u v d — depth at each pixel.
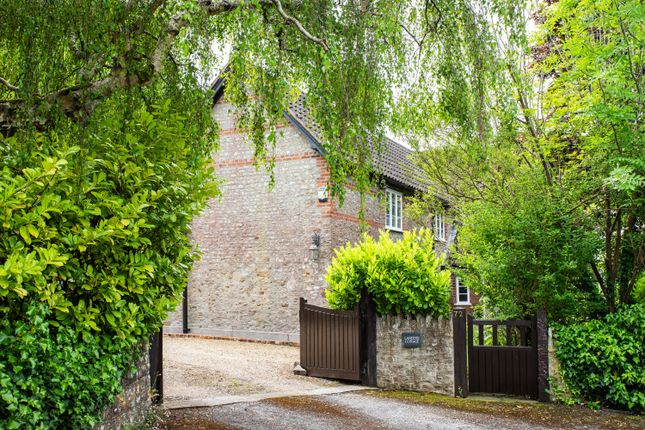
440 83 7.56
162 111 6.00
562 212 9.55
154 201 5.58
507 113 7.31
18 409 3.94
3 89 6.25
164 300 5.95
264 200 17.44
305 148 16.91
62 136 5.17
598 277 9.62
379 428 7.27
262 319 17.20
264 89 6.87
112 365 5.05
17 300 4.17
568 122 9.98
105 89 5.65
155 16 6.50
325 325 11.12
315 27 6.48
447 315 10.08
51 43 4.92
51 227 4.42
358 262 11.06
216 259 18.06
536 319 9.51
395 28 6.96
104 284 4.87
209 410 7.60
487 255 9.98
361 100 7.10
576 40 8.91
